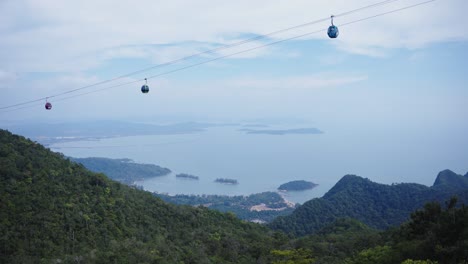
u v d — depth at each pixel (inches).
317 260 1352.1
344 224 2438.5
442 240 861.2
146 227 1974.7
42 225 1590.8
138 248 1649.9
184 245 1918.1
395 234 1307.8
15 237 1504.7
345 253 1584.6
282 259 1295.5
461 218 868.6
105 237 1699.1
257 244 2032.5
